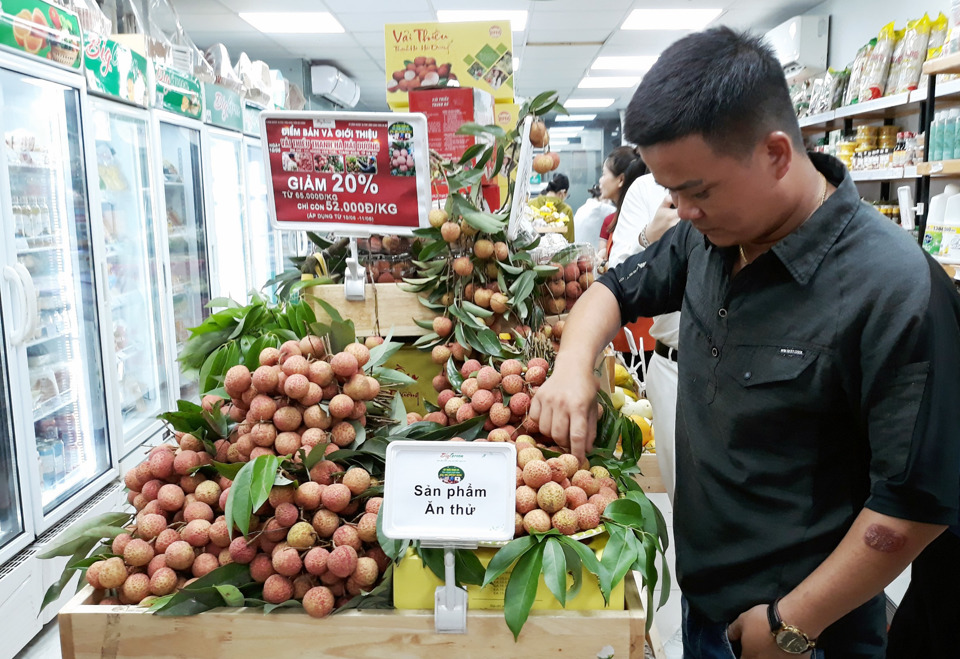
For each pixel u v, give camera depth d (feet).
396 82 7.25
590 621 3.57
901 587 8.09
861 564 3.26
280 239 24.11
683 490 4.36
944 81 10.89
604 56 30.37
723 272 3.93
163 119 13.73
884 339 3.22
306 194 5.32
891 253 3.29
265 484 3.65
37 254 10.01
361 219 5.32
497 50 7.12
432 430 4.45
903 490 3.16
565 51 29.25
